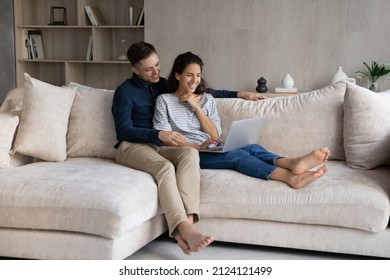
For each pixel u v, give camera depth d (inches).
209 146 137.2
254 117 142.9
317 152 118.8
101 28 256.4
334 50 221.0
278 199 119.5
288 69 226.7
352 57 219.3
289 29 224.8
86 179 117.4
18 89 160.7
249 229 123.0
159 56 240.5
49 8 271.6
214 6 231.9
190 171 124.5
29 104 138.5
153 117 139.7
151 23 240.2
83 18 255.3
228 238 124.6
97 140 142.6
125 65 265.0
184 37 236.7
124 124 134.4
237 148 131.7
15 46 265.0
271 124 141.3
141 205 114.7
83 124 143.3
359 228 115.1
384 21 214.8
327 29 220.8
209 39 233.9
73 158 142.5
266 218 121.0
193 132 138.4
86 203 110.4
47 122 137.5
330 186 118.0
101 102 145.3
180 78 137.9
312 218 117.6
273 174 122.6
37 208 113.5
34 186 115.5
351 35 218.5
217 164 130.3
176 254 123.6
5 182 117.5
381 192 115.7
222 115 145.8
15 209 114.8
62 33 271.0
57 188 114.0
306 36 223.5
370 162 128.3
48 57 273.7
